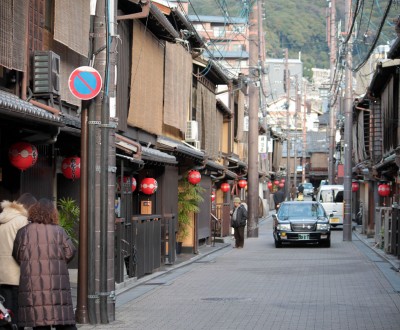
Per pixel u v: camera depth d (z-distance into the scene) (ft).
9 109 47.03
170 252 103.14
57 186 75.92
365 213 183.62
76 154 74.69
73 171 69.31
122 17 65.92
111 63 56.44
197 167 123.13
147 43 98.73
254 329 52.80
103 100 55.57
